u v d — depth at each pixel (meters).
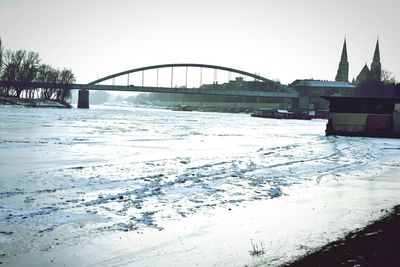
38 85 163.50
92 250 9.96
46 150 30.84
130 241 10.62
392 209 14.26
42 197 14.94
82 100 193.88
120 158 27.48
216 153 31.84
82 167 22.75
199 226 11.99
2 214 12.49
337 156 31.25
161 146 36.91
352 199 15.82
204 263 9.30
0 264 8.95
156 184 18.09
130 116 121.62
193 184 18.28
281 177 20.81
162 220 12.48
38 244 10.20
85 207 13.70
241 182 19.06
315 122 125.44
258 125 91.81
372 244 10.45
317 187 18.28
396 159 30.08
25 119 76.88
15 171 20.72
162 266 9.12
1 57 157.00
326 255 9.66
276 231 11.62
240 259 9.52
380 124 55.34
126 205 14.13
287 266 9.04
